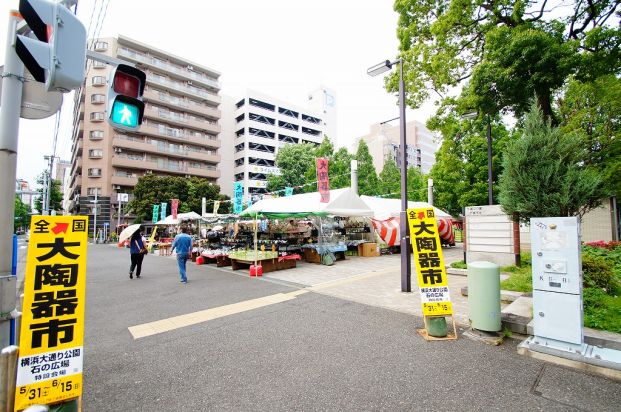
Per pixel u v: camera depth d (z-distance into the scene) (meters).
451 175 19.17
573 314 3.55
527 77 7.09
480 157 17.73
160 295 7.38
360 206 13.23
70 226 2.63
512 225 8.50
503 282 6.90
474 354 3.81
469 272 4.45
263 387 3.14
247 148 50.12
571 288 3.58
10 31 2.52
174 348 4.18
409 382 3.17
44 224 2.53
